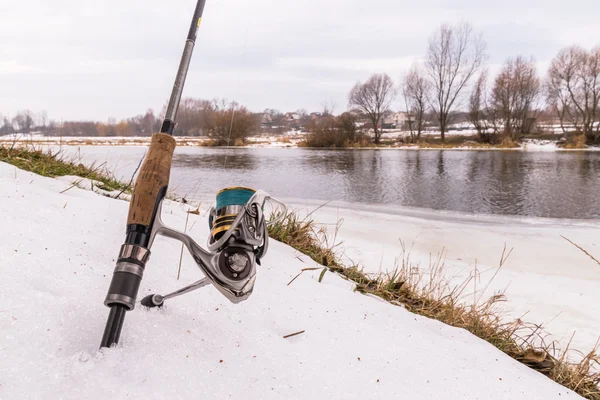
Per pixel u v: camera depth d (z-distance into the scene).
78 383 1.26
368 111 41.56
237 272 1.40
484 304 4.28
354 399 1.70
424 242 6.81
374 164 20.48
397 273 4.83
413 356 2.16
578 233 7.53
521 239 7.11
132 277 1.27
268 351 1.79
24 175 3.29
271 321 2.09
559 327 4.07
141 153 21.72
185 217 4.07
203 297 2.04
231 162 20.88
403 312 3.01
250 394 1.52
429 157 25.47
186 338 1.64
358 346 2.10
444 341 2.55
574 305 4.58
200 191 10.76
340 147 38.59
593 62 37.09
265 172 16.45
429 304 4.03
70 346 1.40
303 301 2.46
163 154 1.34
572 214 9.16
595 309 4.48
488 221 8.42
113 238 2.44
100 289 1.78
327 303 2.56
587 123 38.12
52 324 1.46
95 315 1.58
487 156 26.27
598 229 7.82
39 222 2.31
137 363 1.39
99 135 56.25
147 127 57.56
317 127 39.31
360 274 4.44
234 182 13.05
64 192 3.23
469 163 21.20
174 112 1.45
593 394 2.89
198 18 1.57
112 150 25.16
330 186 12.85
